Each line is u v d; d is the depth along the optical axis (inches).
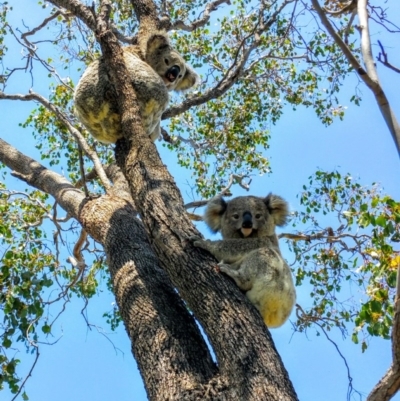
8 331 236.1
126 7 379.9
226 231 218.7
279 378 137.1
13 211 338.0
